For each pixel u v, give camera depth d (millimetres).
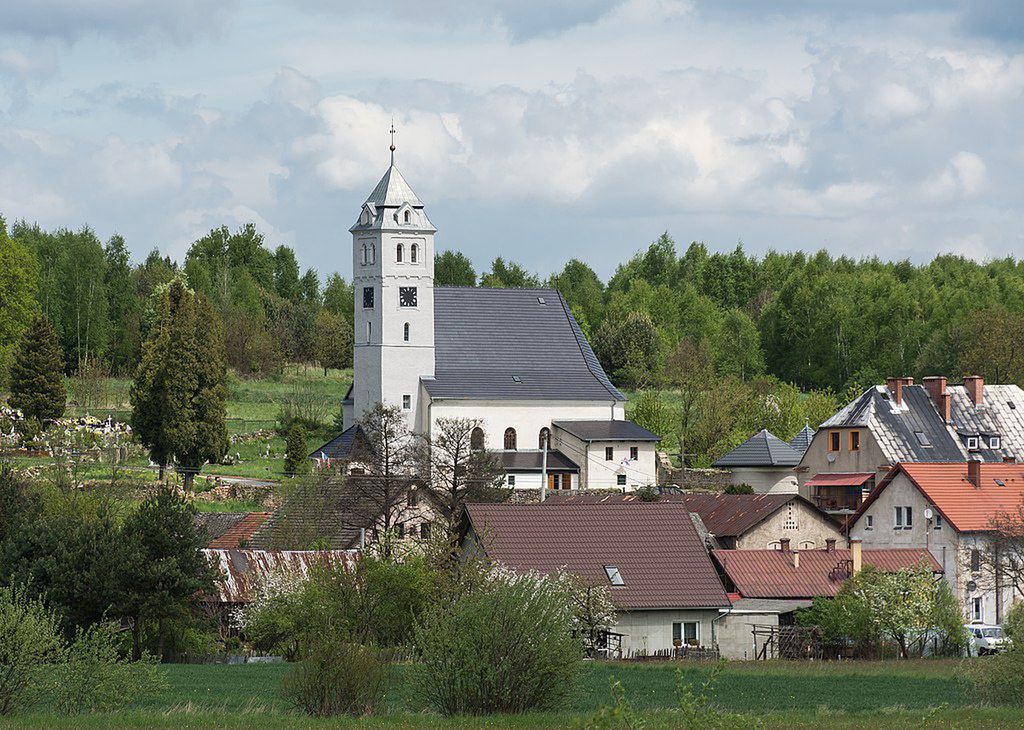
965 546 172750
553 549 146250
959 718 83438
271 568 148000
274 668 116812
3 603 82562
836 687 105312
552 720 78000
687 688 65625
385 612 125688
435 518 188625
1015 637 92188
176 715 78938
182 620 134750
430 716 79438
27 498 161875
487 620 82438
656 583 144250
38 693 80625
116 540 132125
